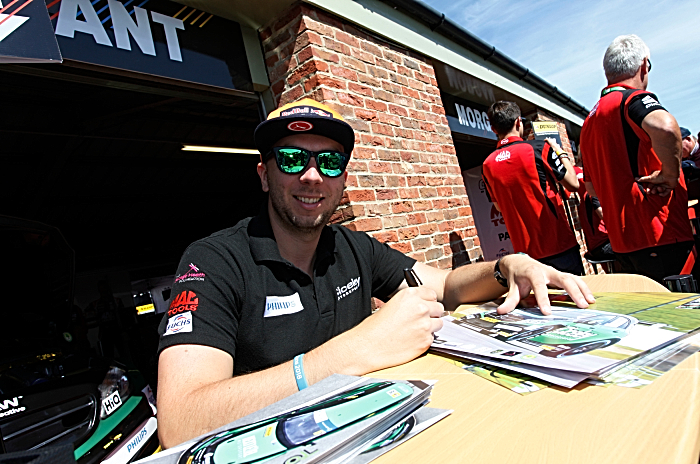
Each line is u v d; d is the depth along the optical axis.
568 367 0.62
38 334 2.22
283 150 1.27
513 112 3.04
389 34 3.40
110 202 6.87
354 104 2.89
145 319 8.06
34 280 2.41
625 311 0.90
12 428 1.49
